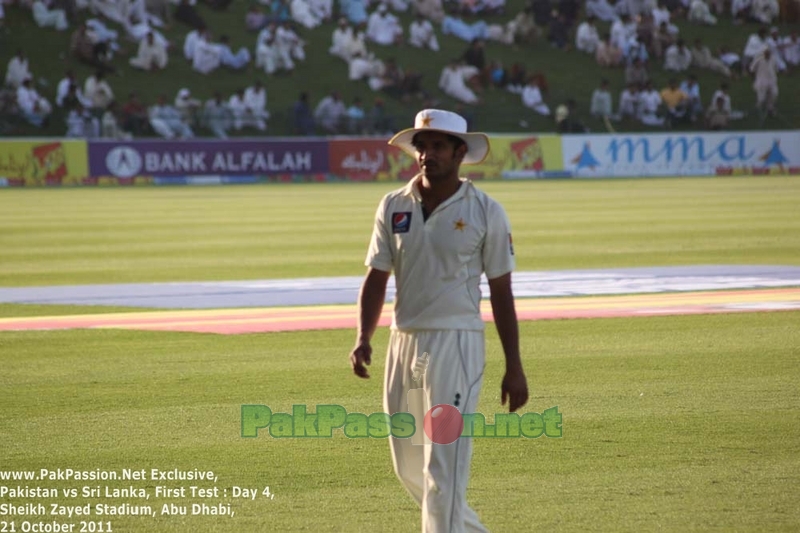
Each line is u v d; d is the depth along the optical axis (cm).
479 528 976
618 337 2009
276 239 3903
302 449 1295
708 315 2256
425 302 939
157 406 1499
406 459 969
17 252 3544
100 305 2472
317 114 8288
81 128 7669
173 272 3064
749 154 8669
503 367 1781
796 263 3195
